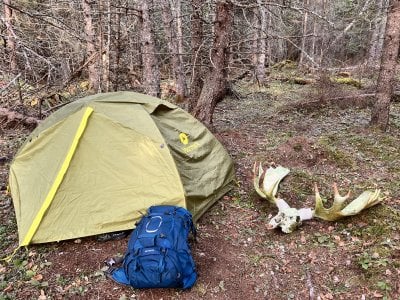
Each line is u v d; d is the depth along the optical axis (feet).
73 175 7.73
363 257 6.86
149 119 8.24
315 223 8.09
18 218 7.72
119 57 20.75
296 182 9.77
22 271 6.67
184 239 6.35
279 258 7.07
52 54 17.48
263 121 16.46
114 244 7.30
